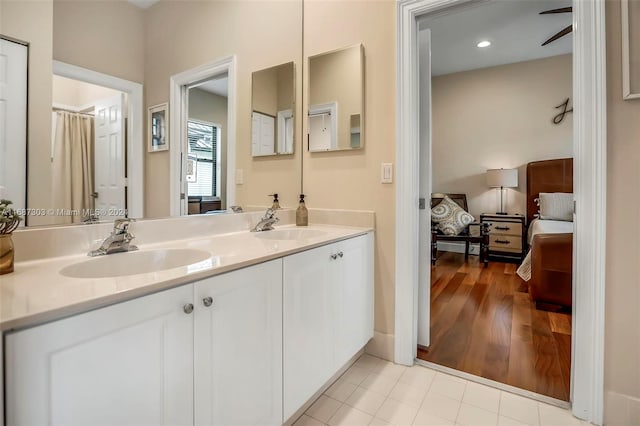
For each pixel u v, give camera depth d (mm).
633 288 1340
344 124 2053
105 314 723
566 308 2664
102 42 1252
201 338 935
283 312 1256
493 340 2172
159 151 1467
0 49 985
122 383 755
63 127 1134
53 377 646
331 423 1403
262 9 2008
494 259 4582
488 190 4824
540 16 3332
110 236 1190
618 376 1369
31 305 653
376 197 1965
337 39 2074
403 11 1830
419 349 2062
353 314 1757
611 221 1367
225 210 1804
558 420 1424
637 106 1318
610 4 1351
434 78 5117
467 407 1510
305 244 1397
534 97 4492
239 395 1065
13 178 1015
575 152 1438
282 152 2146
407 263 1868
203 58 1689
